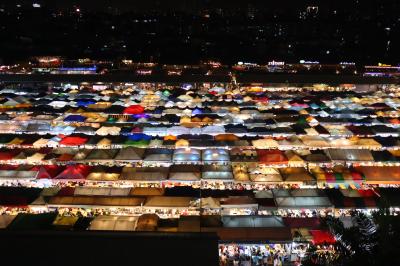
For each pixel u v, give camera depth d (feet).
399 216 23.06
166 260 20.10
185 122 98.78
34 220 51.72
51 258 20.21
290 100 119.55
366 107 112.88
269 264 50.24
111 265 19.90
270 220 53.21
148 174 67.46
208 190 61.98
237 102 116.78
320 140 83.92
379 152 77.77
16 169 68.03
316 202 58.34
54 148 78.13
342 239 24.53
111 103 114.83
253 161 74.18
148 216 52.95
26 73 164.66
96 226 50.67
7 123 93.56
